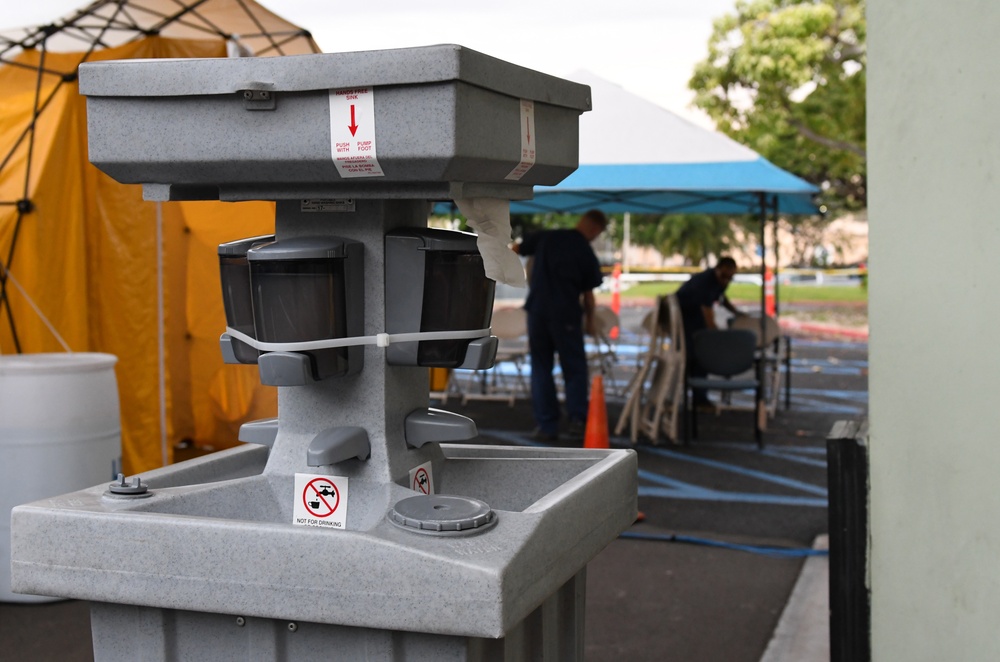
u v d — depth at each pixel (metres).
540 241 8.59
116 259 6.66
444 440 1.82
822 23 18.08
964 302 2.01
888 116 2.31
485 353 1.82
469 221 1.71
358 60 1.50
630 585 4.86
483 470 2.08
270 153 1.57
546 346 8.66
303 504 1.81
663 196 10.89
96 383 4.47
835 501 2.62
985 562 1.93
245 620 1.56
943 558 2.13
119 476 1.84
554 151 1.78
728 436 9.20
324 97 1.54
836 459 2.62
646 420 8.97
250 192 1.71
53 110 6.12
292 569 1.47
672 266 50.53
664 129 8.70
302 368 1.65
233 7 6.71
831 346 20.11
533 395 8.78
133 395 6.77
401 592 1.42
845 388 13.02
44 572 1.59
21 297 5.93
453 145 1.48
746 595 4.72
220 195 1.74
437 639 1.47
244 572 1.49
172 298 7.28
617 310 22.73
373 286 1.76
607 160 8.54
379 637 1.49
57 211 6.06
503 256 1.76
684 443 8.77
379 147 1.51
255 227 7.34
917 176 2.21
